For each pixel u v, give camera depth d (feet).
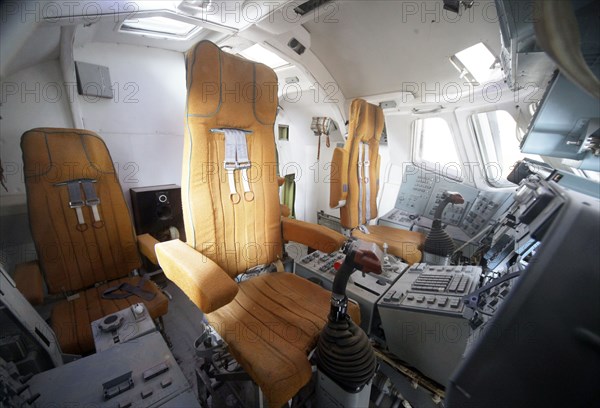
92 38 5.88
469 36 4.93
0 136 5.38
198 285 2.85
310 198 12.16
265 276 4.69
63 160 4.76
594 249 1.18
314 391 3.84
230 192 4.14
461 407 1.47
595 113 1.74
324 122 9.62
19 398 1.97
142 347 2.69
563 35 1.14
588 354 1.16
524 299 1.30
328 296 4.13
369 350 3.14
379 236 7.04
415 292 3.99
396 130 8.64
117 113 6.79
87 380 2.30
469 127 6.84
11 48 2.87
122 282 5.40
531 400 1.30
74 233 4.90
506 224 4.23
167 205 7.15
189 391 2.27
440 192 7.93
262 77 4.26
